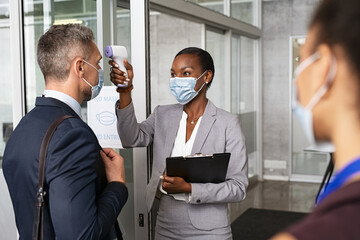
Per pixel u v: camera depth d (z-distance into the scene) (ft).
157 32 20.63
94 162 3.61
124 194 4.10
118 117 5.58
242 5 17.56
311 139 1.29
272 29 20.48
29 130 3.66
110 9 7.23
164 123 5.79
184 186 4.99
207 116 5.58
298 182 20.36
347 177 1.09
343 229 0.99
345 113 1.13
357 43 1.08
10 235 8.17
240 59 18.03
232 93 16.88
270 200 17.06
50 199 3.41
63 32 3.91
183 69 5.56
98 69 4.17
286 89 20.51
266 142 21.11
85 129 3.59
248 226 13.76
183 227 5.35
